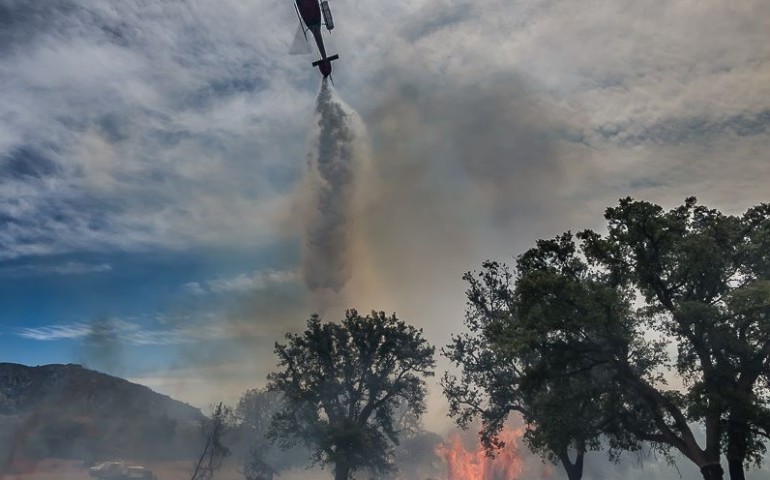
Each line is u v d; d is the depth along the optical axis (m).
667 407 27.05
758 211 30.27
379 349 50.16
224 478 68.25
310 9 38.66
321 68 40.62
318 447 47.53
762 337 24.89
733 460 26.33
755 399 24.31
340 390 48.66
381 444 49.78
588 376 30.05
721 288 28.80
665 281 29.20
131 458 83.38
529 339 29.11
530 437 36.22
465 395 42.41
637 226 28.67
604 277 31.73
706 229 28.89
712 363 26.55
